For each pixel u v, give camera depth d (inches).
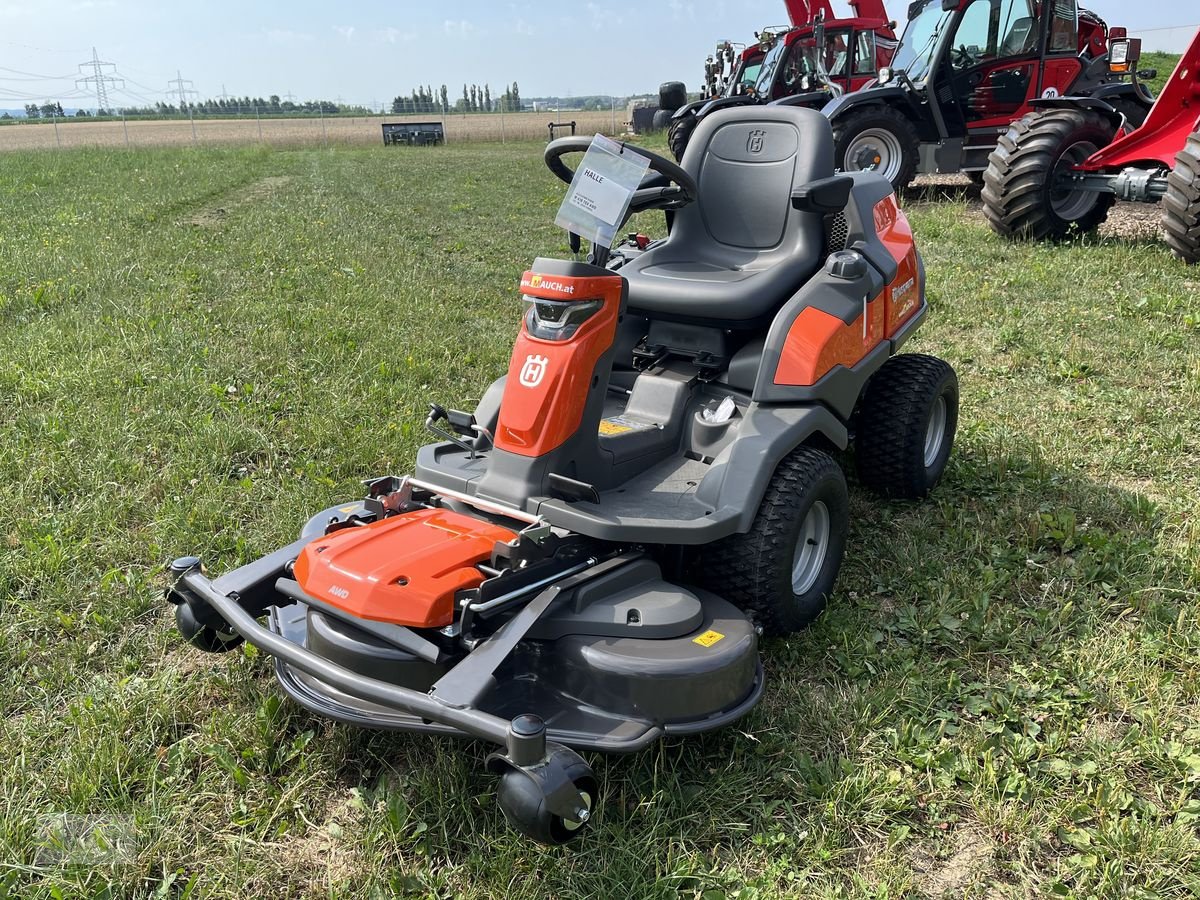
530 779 86.1
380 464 190.1
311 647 107.4
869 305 155.4
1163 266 321.4
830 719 119.4
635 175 129.4
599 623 107.9
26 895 94.6
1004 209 376.5
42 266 340.8
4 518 164.9
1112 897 95.7
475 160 940.6
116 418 200.4
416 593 101.6
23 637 135.7
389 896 95.5
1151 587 144.3
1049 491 178.5
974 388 230.2
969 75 463.8
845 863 100.9
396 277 343.6
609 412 151.2
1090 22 516.4
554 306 120.3
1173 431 200.1
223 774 111.6
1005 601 146.2
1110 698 122.3
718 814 105.9
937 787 110.0
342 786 110.5
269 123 2623.0
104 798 106.5
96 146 1204.5
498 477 122.0
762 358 139.8
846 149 470.6
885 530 169.2
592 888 95.8
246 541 157.8
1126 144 353.1
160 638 136.9
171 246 391.9
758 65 694.5
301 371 238.2
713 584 128.6
